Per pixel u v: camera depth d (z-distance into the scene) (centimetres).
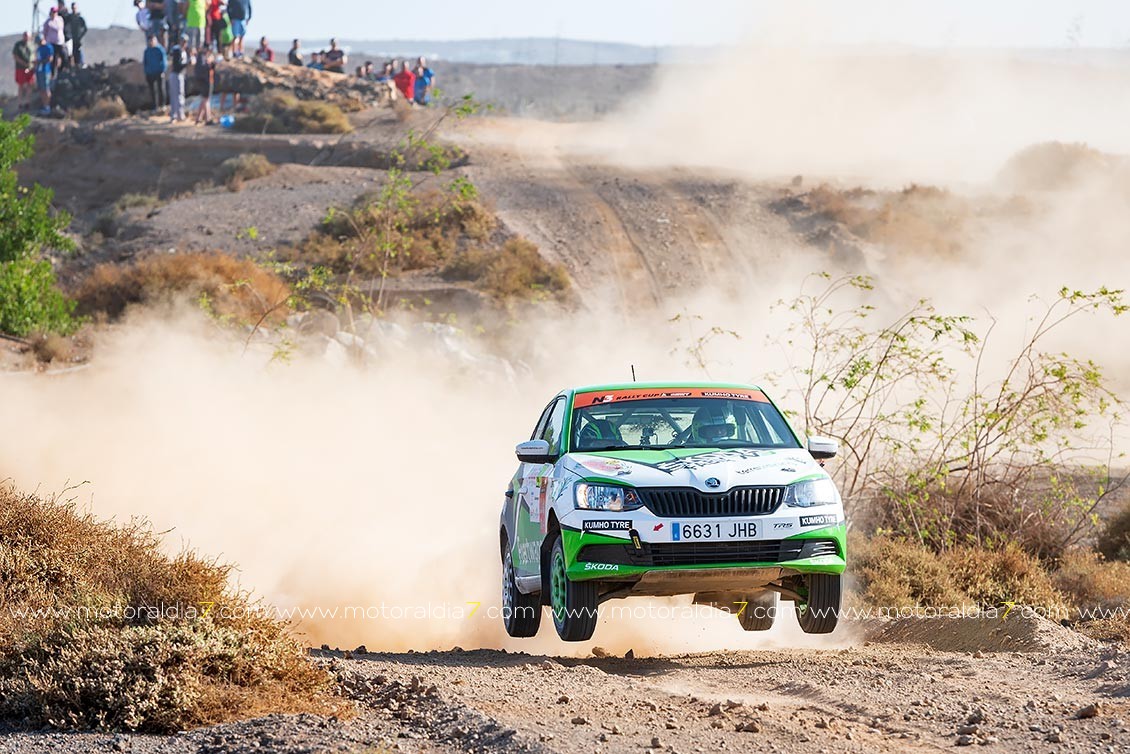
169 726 1952
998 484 4688
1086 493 5588
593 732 1856
